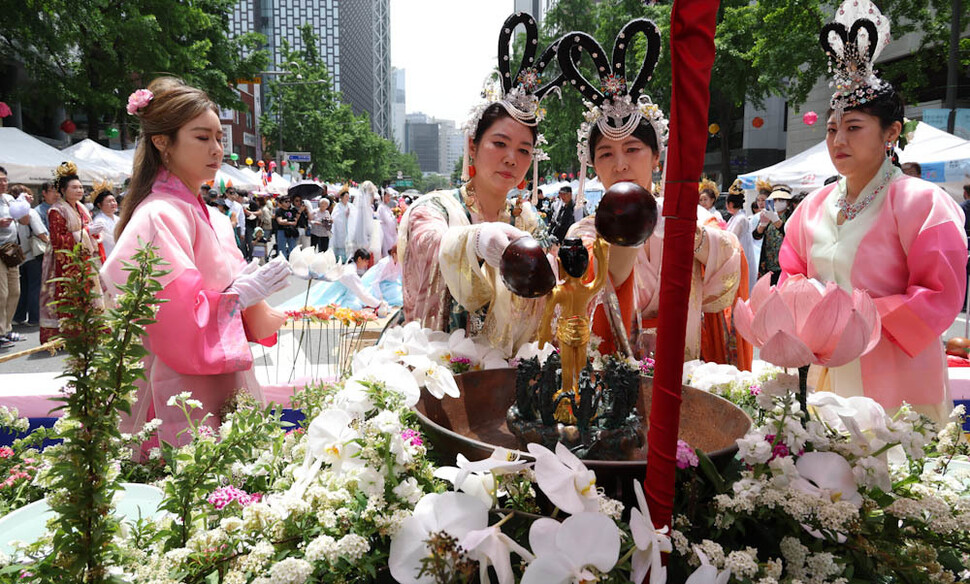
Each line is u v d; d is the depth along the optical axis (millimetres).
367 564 856
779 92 18359
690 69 718
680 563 905
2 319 6289
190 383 1989
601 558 774
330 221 14391
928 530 992
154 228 1908
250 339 2346
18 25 15312
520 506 950
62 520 782
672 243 757
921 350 1900
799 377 1057
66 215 5832
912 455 1029
